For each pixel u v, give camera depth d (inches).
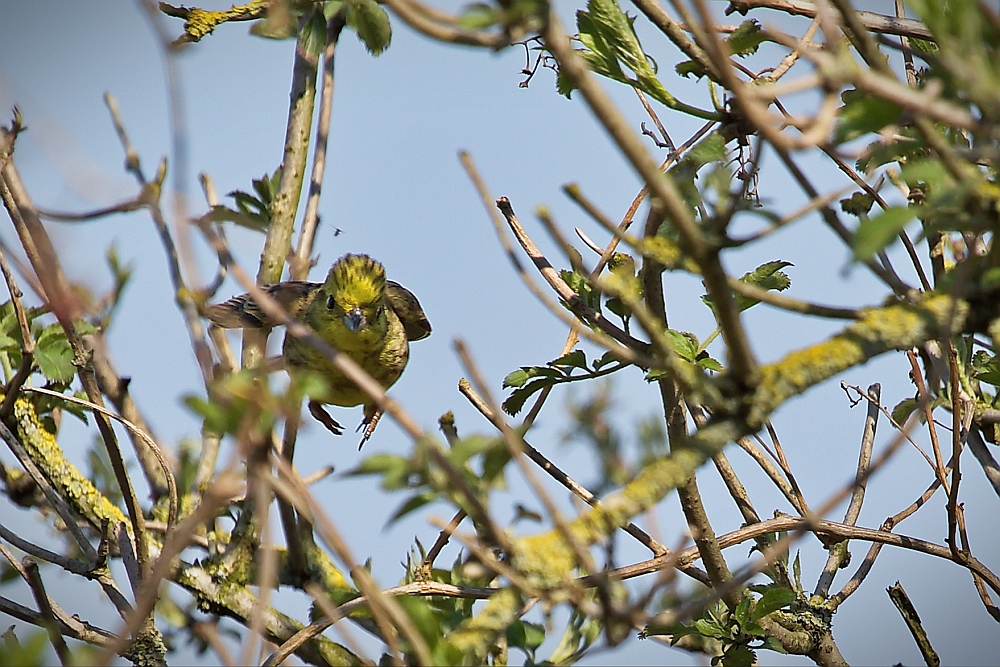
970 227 187.3
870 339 212.5
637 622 191.6
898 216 157.8
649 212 233.1
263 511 172.6
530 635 314.3
